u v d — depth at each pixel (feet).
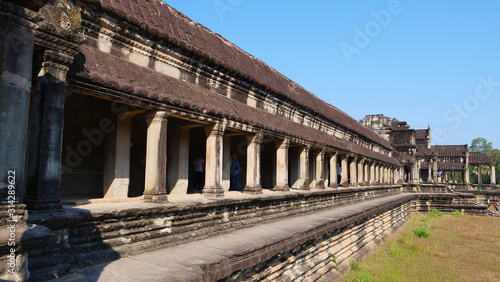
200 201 24.18
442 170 186.29
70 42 15.52
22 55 10.18
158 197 21.90
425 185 116.78
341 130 63.72
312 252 31.73
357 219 42.88
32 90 17.17
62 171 28.25
